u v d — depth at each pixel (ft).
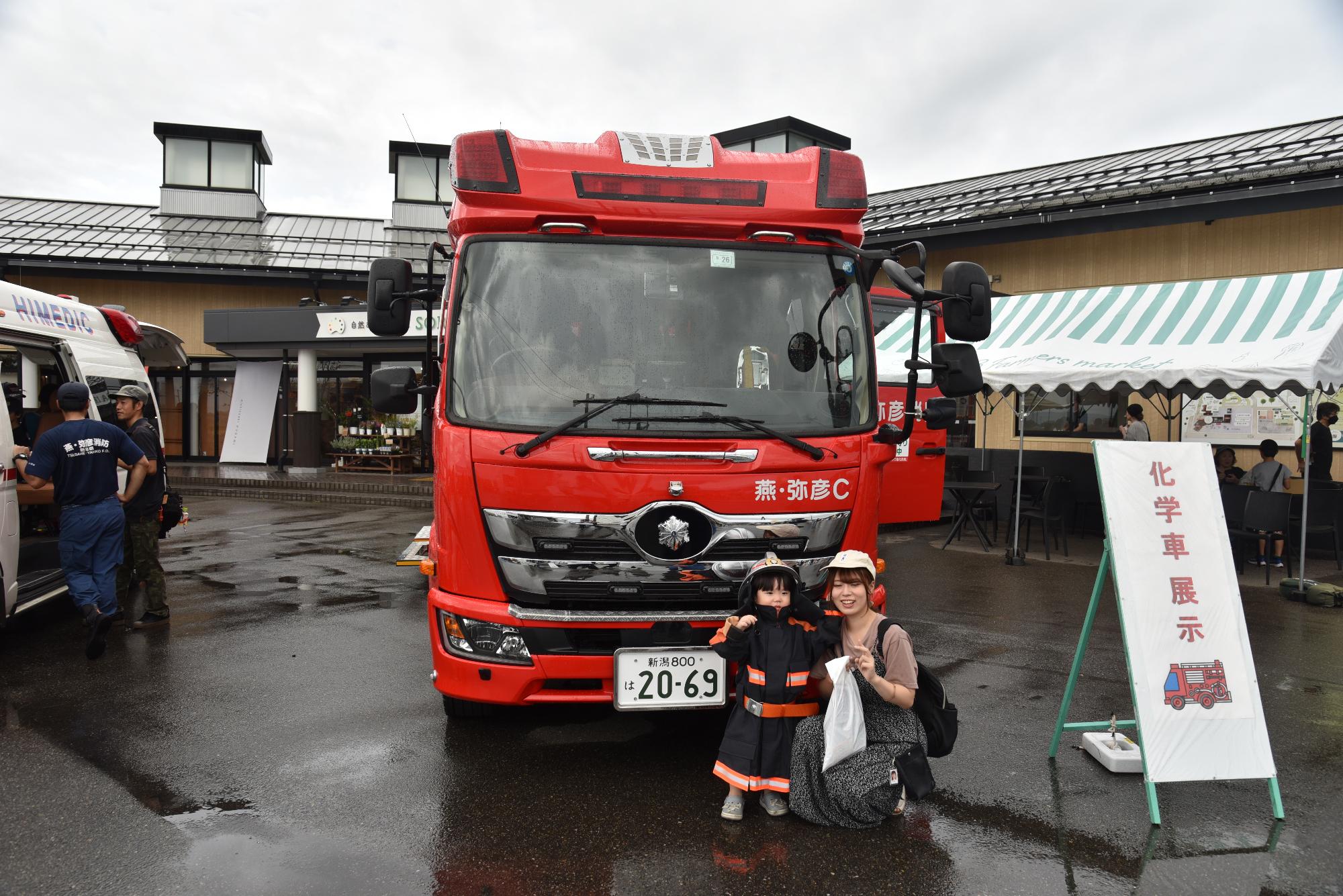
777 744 12.14
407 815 12.19
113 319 27.17
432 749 14.62
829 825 11.96
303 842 11.42
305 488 57.06
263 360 71.82
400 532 41.60
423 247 76.64
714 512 13.08
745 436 13.43
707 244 14.62
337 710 16.52
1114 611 24.75
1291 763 14.28
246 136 80.12
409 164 78.07
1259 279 30.71
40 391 28.89
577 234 14.42
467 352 13.85
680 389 13.93
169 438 75.72
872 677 11.35
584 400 13.61
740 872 10.78
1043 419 45.83
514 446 13.10
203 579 29.76
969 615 24.40
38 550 23.97
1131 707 16.84
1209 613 13.03
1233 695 12.78
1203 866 10.99
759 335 14.40
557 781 13.38
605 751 14.62
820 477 13.66
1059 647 21.13
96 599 19.95
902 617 24.07
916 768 11.91
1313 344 25.45
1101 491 13.38
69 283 72.59
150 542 23.13
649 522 12.98
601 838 11.62
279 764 13.94
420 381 63.21
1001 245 47.44
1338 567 32.19
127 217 80.43
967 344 14.64
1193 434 41.32
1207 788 13.34
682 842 11.53
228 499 56.65
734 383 14.10
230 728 15.53
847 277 15.11
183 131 79.15
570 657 13.20
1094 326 32.48
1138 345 29.96
